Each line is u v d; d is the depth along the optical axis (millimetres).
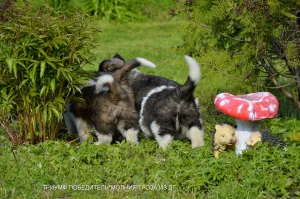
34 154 7523
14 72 7512
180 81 12250
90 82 8195
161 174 6777
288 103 9867
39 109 8016
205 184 6574
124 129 7984
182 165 6922
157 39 19219
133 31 20828
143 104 7941
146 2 23641
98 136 8062
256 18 7957
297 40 8109
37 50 7668
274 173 6629
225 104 6906
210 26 8805
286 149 7016
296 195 6461
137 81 8258
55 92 7992
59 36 7609
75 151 7512
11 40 7672
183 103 7648
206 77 8766
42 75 7535
